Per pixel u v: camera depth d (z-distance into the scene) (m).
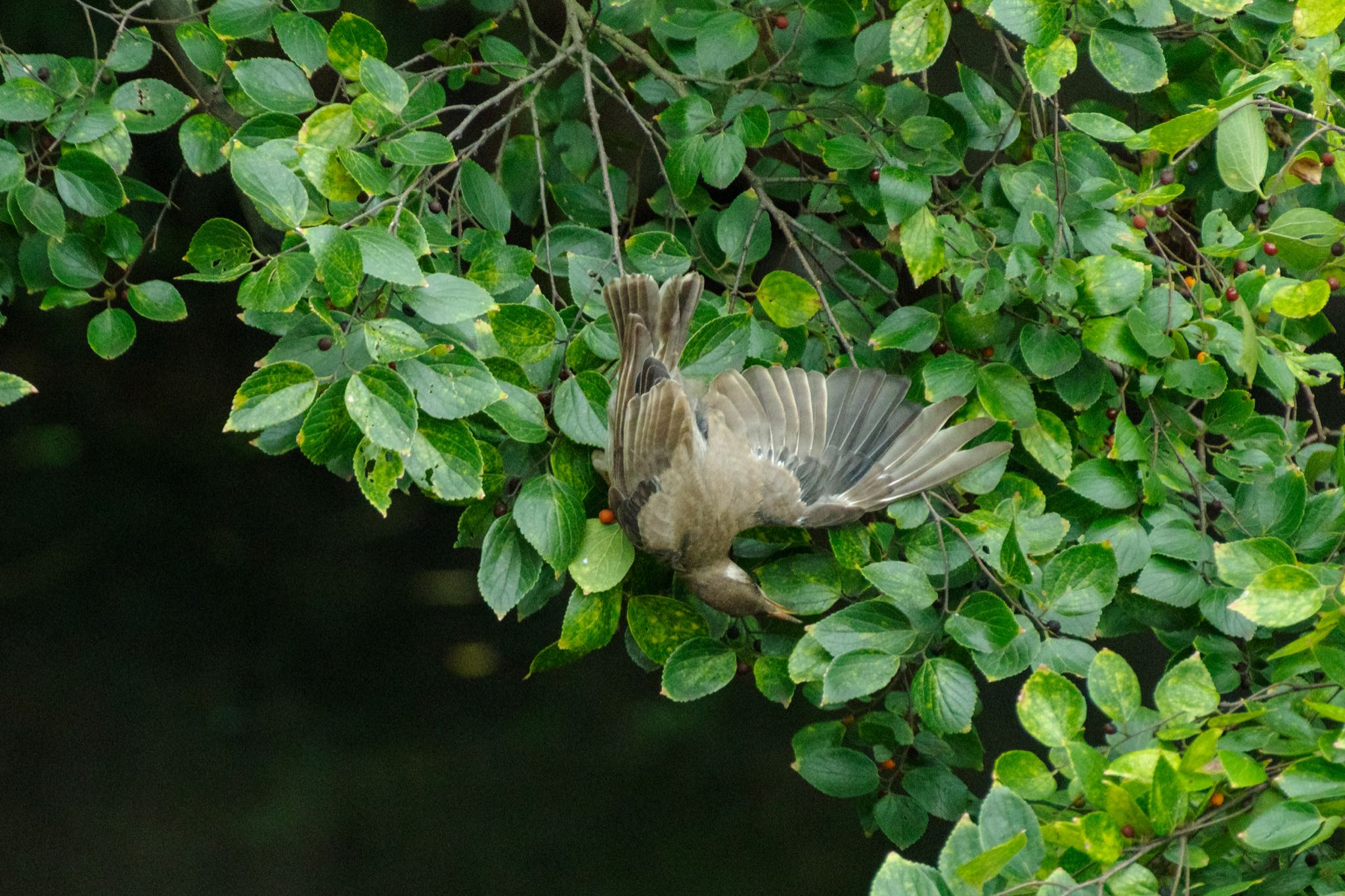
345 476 6.88
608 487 7.07
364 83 6.29
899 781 7.12
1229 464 6.84
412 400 5.67
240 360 18.16
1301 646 5.40
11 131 7.56
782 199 8.33
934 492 6.99
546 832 13.88
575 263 6.91
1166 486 6.75
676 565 6.96
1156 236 7.73
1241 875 5.95
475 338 6.37
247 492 17.53
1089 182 6.89
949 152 7.36
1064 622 6.43
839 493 7.05
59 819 13.95
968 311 6.96
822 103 7.68
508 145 8.37
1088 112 7.45
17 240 7.85
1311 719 5.95
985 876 4.77
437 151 6.34
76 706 15.12
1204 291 6.90
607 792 14.29
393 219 6.23
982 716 13.91
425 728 15.15
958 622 6.20
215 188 14.08
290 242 6.34
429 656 16.02
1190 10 7.93
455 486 5.93
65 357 17.73
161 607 16.34
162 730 14.91
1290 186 6.75
